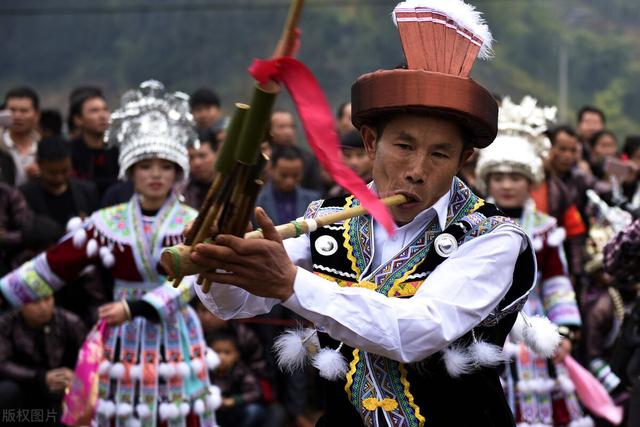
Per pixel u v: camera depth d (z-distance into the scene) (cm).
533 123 1283
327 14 3228
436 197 626
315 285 558
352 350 636
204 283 554
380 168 620
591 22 3841
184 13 3178
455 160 617
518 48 3703
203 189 1510
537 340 712
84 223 1144
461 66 617
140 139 1136
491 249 618
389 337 573
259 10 3198
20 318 1277
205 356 1152
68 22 3164
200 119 1827
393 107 600
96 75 3125
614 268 963
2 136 1595
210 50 3162
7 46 3145
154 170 1135
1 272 1356
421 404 626
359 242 643
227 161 507
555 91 3622
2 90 3088
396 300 585
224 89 3133
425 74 596
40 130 1845
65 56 3142
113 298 1252
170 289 1102
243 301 628
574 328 1244
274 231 538
